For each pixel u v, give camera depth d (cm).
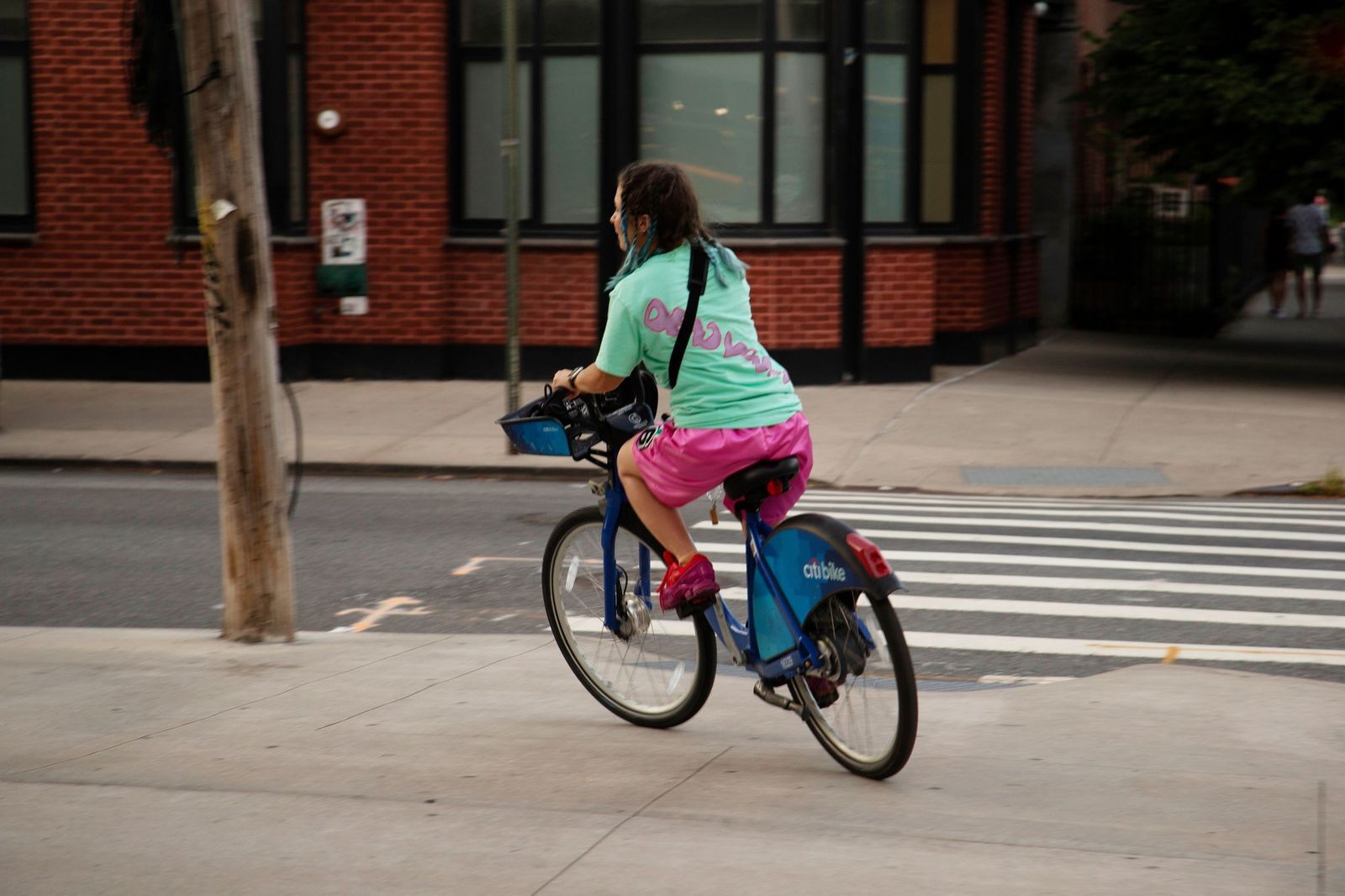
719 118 1675
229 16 657
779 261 1661
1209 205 2261
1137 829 410
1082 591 812
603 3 1678
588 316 1728
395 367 1766
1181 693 558
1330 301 3042
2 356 1753
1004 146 1992
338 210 1515
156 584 859
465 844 398
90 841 402
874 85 1709
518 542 978
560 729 523
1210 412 1505
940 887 367
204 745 501
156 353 1738
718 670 627
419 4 1711
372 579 868
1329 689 563
